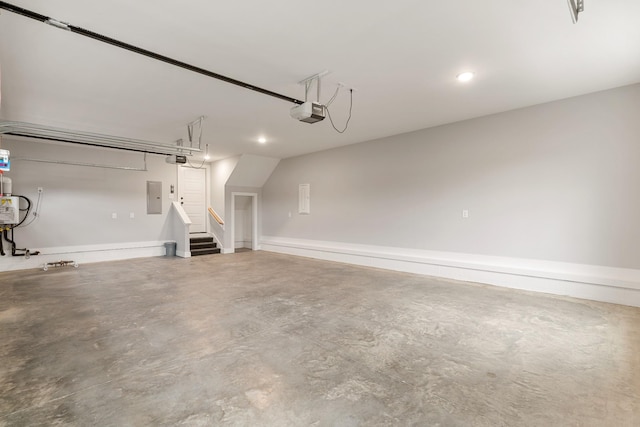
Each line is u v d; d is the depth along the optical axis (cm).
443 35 280
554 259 450
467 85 391
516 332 317
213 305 410
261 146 743
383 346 288
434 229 580
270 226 950
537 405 201
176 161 661
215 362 258
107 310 390
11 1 224
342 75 360
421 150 596
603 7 240
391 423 186
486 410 197
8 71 340
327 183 780
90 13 243
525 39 287
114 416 191
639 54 315
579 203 430
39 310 390
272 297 446
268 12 244
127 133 615
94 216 749
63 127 566
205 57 317
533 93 418
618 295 397
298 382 229
